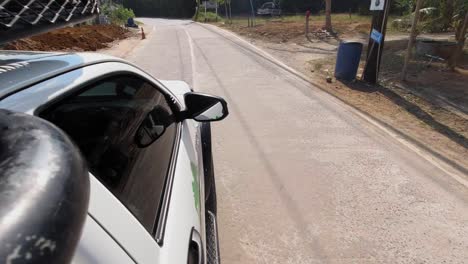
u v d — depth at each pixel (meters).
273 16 37.41
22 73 1.18
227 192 3.47
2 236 0.47
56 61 1.41
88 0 1.93
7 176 0.56
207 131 3.06
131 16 35.88
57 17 1.51
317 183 3.66
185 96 2.29
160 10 61.47
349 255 2.66
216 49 13.89
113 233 0.94
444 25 11.13
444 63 9.77
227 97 6.90
